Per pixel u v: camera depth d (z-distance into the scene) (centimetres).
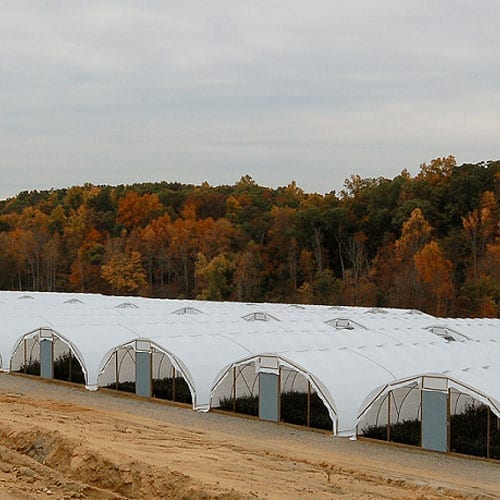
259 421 3028
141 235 11112
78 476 1786
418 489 1978
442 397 2567
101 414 2989
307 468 2127
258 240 10606
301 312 5609
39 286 11362
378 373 3012
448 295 8162
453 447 2553
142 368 3506
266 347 3562
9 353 4253
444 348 3581
